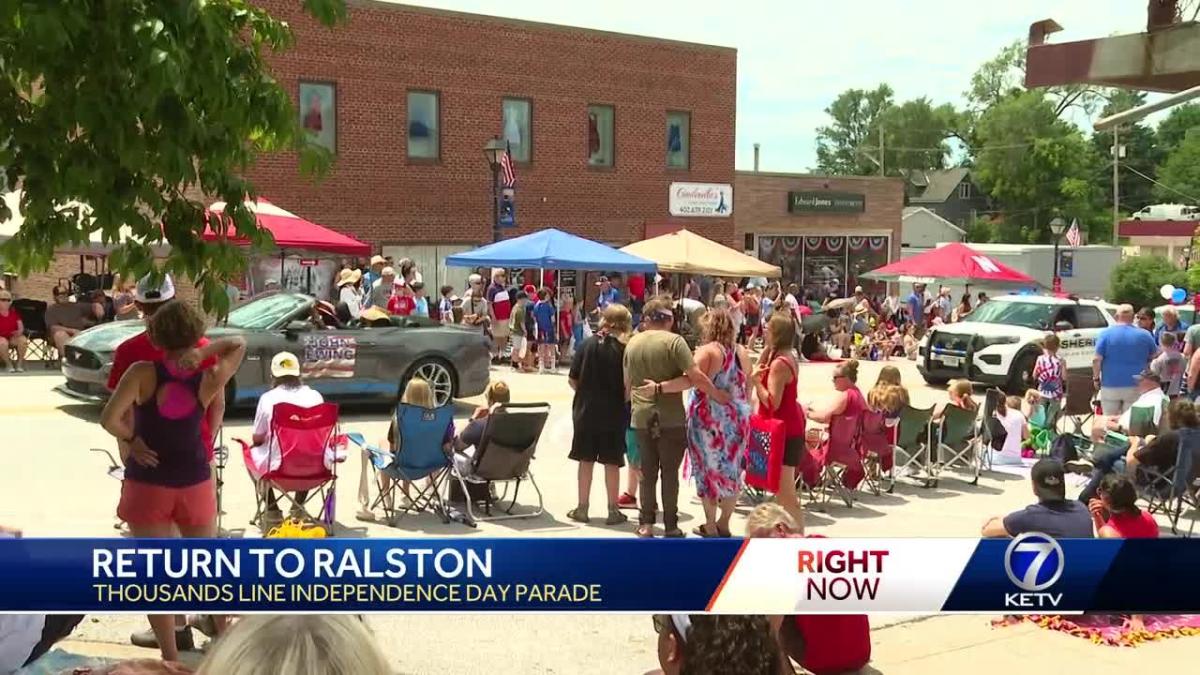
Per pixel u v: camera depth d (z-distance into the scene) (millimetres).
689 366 7492
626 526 8328
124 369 4914
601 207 29094
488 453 8289
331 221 24531
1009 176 74750
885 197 37219
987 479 10938
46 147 3473
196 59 3521
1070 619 6336
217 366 4828
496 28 26844
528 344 20016
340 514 8438
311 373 12719
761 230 34375
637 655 5758
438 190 26172
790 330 7426
